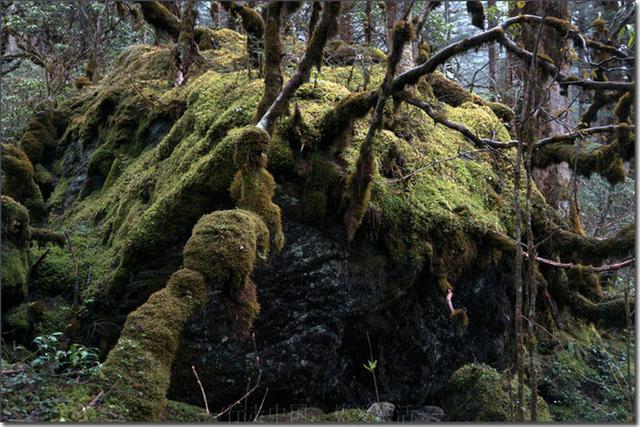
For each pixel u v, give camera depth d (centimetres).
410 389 651
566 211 881
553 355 786
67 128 1076
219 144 602
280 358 569
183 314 435
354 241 600
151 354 410
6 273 591
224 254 455
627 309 527
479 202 706
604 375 797
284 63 718
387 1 855
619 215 1108
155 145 847
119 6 1152
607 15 1096
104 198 839
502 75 1173
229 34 991
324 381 587
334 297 584
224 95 717
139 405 381
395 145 656
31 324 624
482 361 715
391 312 627
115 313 616
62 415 357
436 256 638
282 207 586
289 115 595
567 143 719
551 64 566
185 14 896
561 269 729
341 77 734
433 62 565
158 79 959
